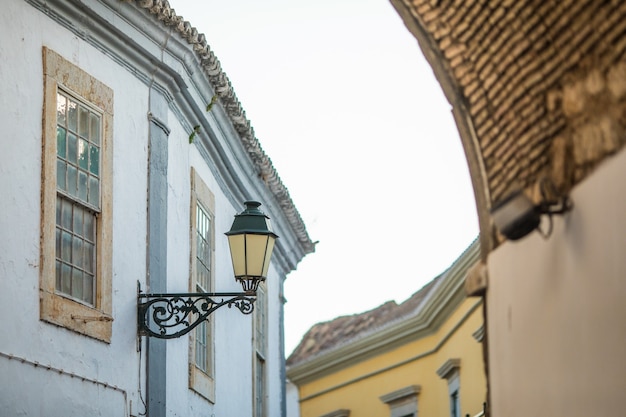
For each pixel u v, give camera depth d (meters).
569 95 6.64
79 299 10.02
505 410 7.79
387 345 21.69
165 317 11.50
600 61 6.29
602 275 6.13
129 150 10.98
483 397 16.92
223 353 14.12
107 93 10.62
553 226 6.86
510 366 7.66
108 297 10.37
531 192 7.22
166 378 11.52
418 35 8.13
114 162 10.66
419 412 20.69
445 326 19.44
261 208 16.31
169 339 11.47
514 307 7.56
